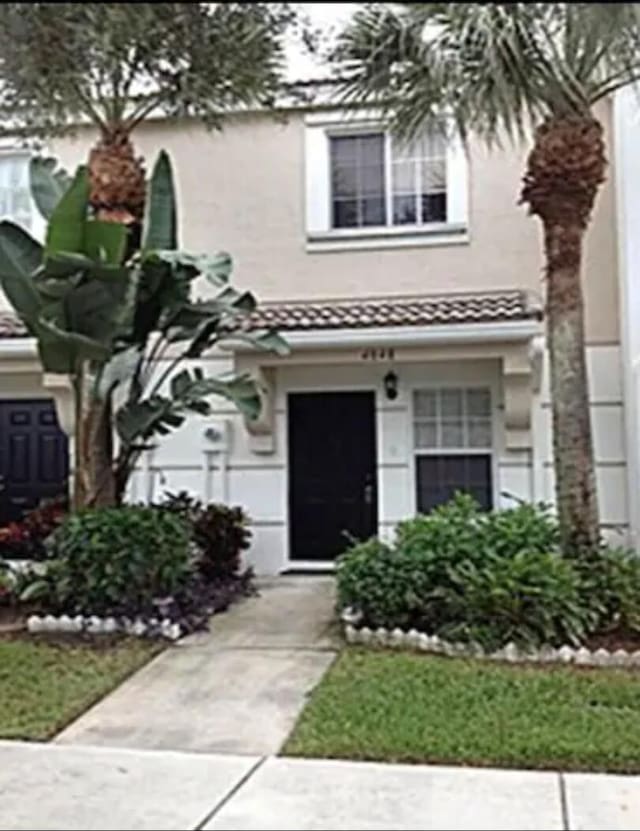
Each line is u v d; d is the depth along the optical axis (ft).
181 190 46.24
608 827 17.38
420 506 44.01
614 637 29.01
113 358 33.47
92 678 26.84
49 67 22.71
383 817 17.80
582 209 31.22
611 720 22.80
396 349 41.50
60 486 46.78
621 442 42.16
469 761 20.75
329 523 44.83
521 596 28.71
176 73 26.37
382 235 44.65
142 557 32.14
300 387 45.06
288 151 45.62
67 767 20.59
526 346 40.40
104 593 32.07
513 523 33.40
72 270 30.01
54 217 30.17
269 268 45.47
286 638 31.65
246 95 30.94
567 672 26.86
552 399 31.89
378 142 44.93
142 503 41.47
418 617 30.58
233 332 36.01
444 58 29.43
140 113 36.68
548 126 31.09
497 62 28.50
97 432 34.63
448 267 44.09
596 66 29.63
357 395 44.93
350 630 30.81
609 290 42.65
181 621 32.27
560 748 21.02
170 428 37.91
